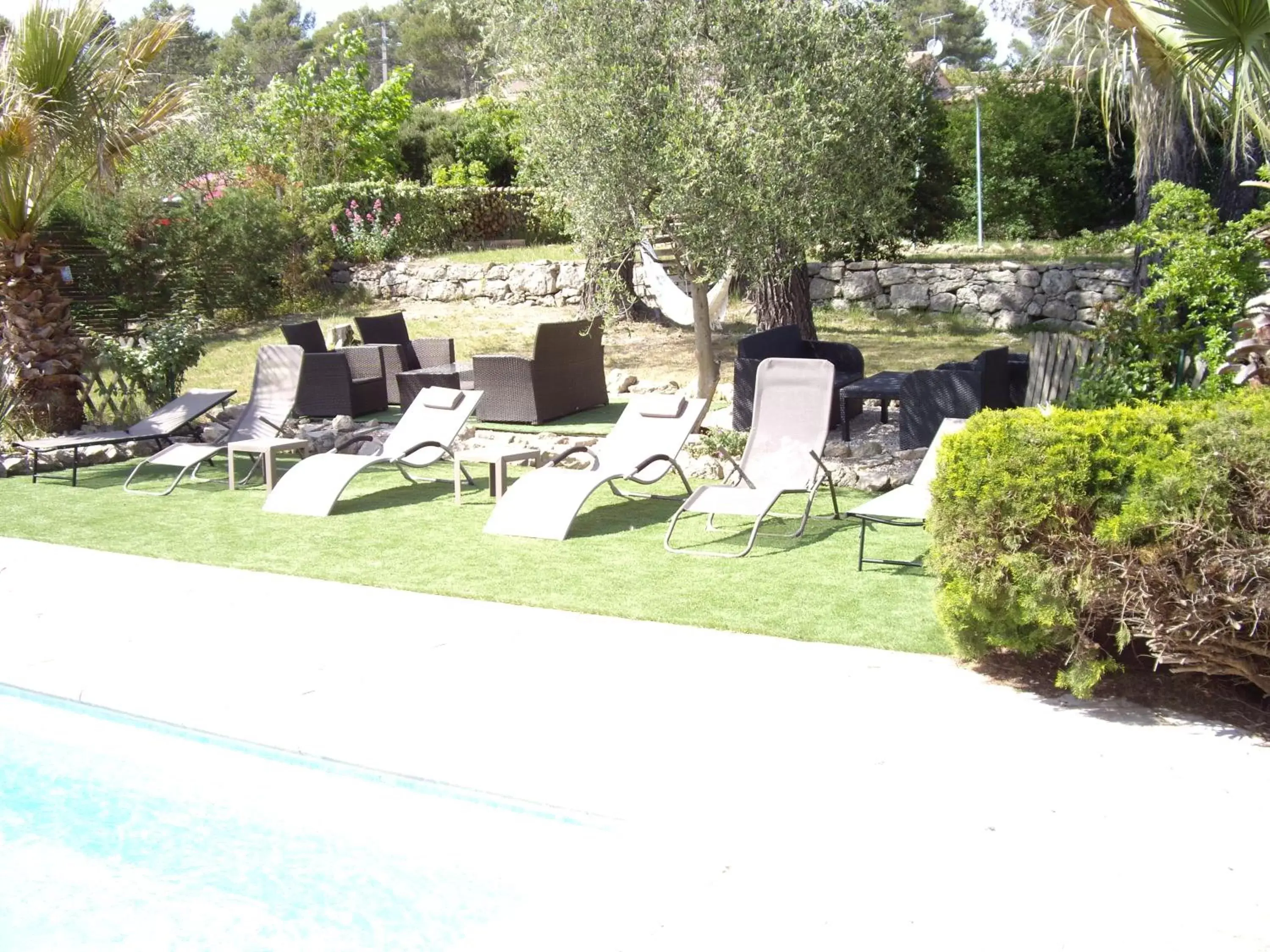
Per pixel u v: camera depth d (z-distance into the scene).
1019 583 4.77
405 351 14.51
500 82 12.05
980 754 4.32
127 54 11.48
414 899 3.73
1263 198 8.87
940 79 30.09
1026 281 18.02
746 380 10.49
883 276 19.17
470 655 5.58
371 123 27.78
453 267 20.83
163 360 12.77
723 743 4.45
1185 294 8.12
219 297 19.84
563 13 10.45
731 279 15.34
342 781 4.50
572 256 21.22
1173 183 8.32
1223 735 4.49
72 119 11.07
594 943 3.27
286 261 20.75
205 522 8.79
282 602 6.59
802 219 10.27
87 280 18.06
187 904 3.78
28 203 11.88
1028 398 10.27
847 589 6.61
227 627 6.11
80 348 12.33
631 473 8.62
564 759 4.30
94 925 3.69
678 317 16.03
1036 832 3.71
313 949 3.49
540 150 10.97
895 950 3.11
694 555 7.49
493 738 4.53
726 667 5.34
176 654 5.67
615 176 10.16
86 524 8.77
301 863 4.01
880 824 3.78
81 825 4.34
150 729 5.02
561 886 3.67
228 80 27.31
